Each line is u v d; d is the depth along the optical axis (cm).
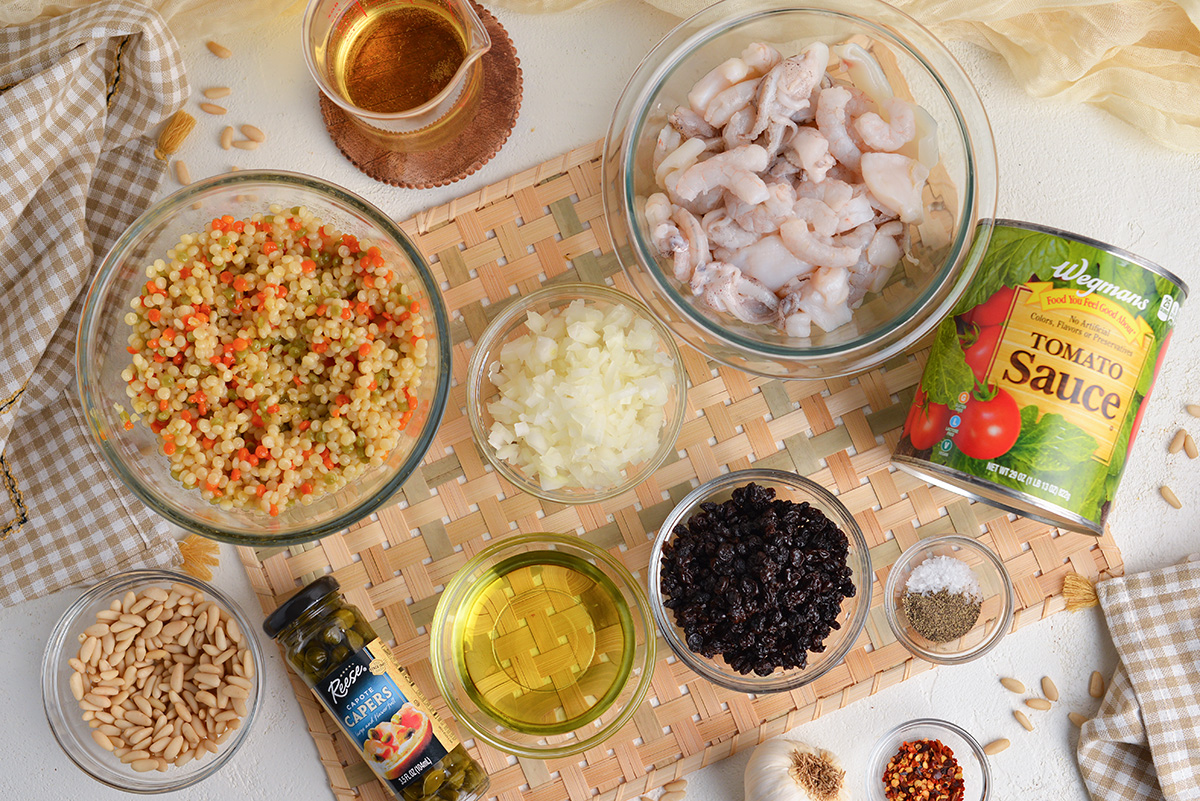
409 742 62
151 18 63
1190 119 67
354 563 67
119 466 59
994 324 60
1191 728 66
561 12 67
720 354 63
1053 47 66
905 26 63
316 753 67
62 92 63
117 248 60
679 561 63
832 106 60
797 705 67
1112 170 68
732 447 67
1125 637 66
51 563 65
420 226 66
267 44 67
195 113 67
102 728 65
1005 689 68
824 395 67
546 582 68
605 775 66
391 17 63
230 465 61
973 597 66
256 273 60
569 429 63
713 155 63
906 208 60
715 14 62
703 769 68
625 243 62
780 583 62
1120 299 59
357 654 62
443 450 67
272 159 67
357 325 61
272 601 66
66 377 65
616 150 63
